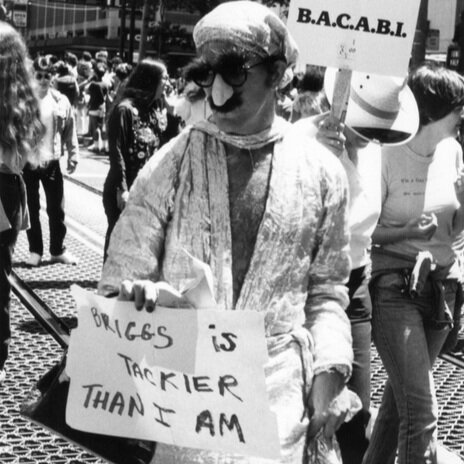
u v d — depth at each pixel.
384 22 3.93
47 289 9.08
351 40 3.94
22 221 6.21
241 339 2.86
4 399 6.19
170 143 3.14
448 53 17.31
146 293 2.89
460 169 4.82
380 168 4.57
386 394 4.86
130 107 8.11
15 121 5.88
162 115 8.35
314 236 3.12
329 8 3.92
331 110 4.09
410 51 3.95
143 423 2.95
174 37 30.80
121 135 8.09
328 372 3.10
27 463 5.31
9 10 41.75
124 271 3.08
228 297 3.00
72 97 20.44
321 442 3.14
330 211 3.14
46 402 3.07
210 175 3.06
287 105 10.31
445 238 4.69
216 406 2.90
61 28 55.03
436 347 4.73
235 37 3.01
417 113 4.48
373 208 4.49
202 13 27.14
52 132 9.77
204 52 3.06
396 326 4.57
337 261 3.18
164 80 8.88
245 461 2.98
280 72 3.11
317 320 3.17
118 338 2.96
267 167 3.08
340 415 3.13
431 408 4.53
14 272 9.60
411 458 4.51
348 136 4.49
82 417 2.98
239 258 3.03
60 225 10.11
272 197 3.04
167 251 3.06
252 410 2.87
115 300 2.95
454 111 4.57
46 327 7.75
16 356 7.07
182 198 3.06
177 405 2.92
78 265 10.21
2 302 6.16
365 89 4.43
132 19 32.88
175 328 2.90
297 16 3.94
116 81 22.28
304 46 3.95
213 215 3.03
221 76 3.03
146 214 3.08
